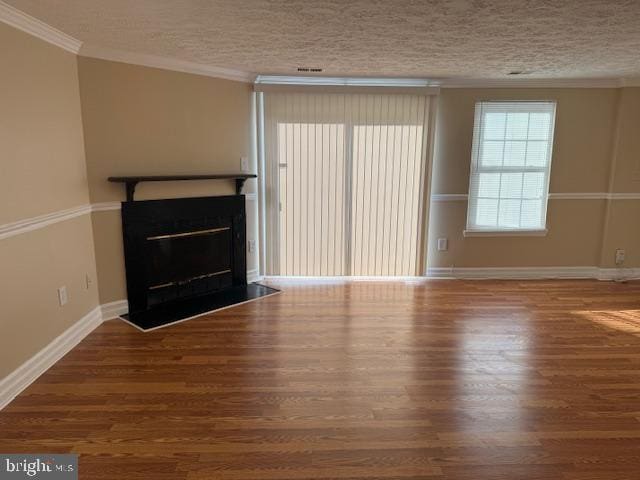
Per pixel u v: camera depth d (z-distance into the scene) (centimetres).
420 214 477
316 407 240
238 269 451
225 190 430
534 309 397
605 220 491
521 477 190
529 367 288
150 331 338
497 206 488
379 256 485
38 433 215
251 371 279
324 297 425
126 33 285
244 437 214
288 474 190
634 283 482
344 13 246
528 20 257
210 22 261
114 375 271
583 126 471
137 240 366
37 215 269
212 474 189
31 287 263
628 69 403
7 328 241
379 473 191
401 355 303
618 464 198
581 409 240
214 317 370
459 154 473
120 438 212
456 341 327
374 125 457
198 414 232
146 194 368
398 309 394
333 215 472
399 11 241
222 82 412
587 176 483
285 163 459
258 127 452
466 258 497
